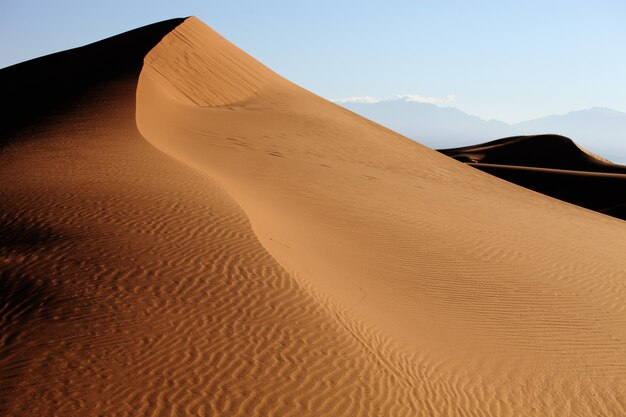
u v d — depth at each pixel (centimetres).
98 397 793
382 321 1161
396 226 1923
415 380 973
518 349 1232
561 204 3238
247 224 1377
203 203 1469
